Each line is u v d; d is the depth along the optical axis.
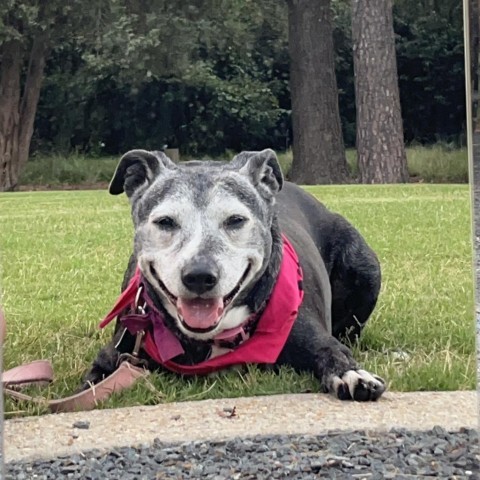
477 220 1.01
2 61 4.96
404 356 1.35
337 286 1.54
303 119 5.08
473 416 1.06
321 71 5.07
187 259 1.12
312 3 5.04
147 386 1.18
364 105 4.93
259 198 1.20
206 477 0.92
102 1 4.86
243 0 5.11
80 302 1.84
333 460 0.95
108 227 2.96
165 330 1.22
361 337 1.52
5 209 3.57
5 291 1.92
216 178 1.19
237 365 1.24
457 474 0.91
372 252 1.55
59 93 5.13
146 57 4.90
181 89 5.11
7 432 1.03
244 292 1.19
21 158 5.01
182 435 1.02
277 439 1.01
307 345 1.23
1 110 4.95
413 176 4.97
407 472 0.92
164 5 4.93
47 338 1.52
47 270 2.19
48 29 4.91
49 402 1.14
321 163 5.07
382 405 1.11
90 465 0.95
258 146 5.30
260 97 5.21
